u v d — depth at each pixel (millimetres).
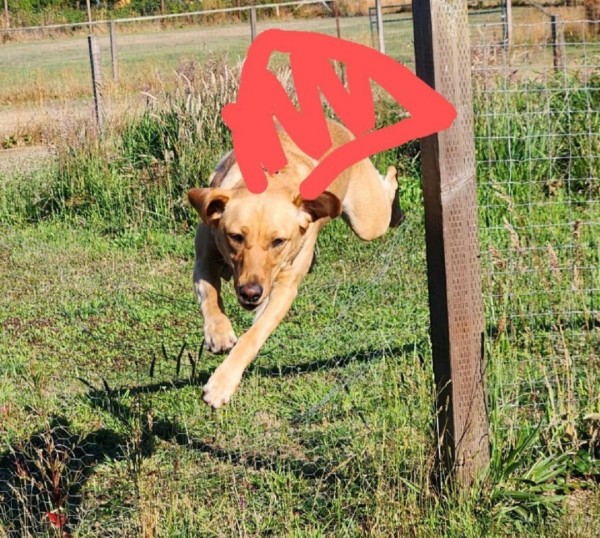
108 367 6297
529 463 4492
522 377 5152
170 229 9711
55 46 28172
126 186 10156
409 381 4750
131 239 9531
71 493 4672
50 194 10438
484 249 6590
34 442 5164
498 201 8312
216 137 10102
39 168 11203
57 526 3955
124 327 7074
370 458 4555
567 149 9258
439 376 4211
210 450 5090
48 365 6359
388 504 4031
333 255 8547
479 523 3998
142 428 5137
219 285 4789
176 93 10547
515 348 5117
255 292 4383
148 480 4664
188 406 5543
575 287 5012
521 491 4246
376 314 7000
